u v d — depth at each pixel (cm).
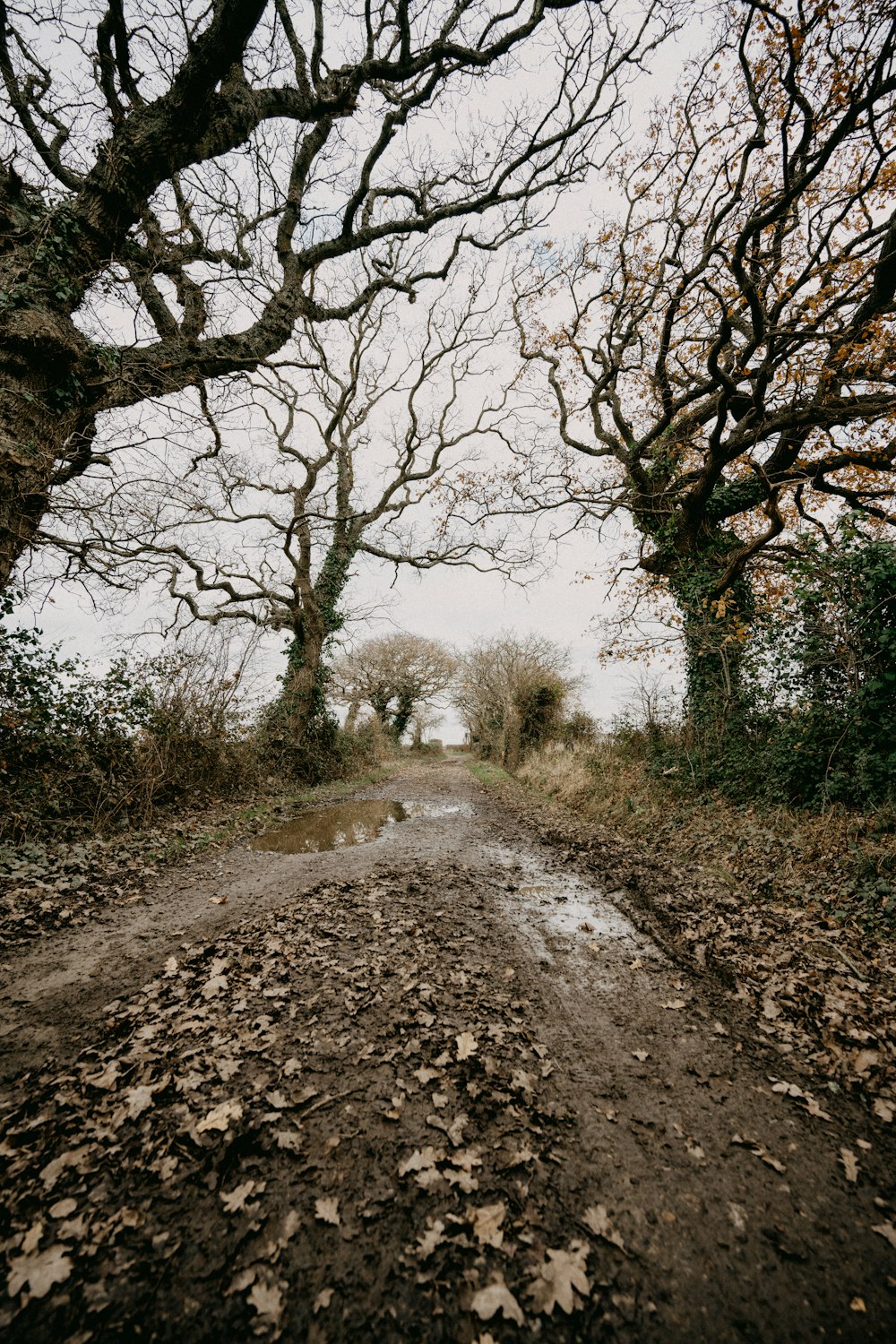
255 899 600
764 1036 365
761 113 812
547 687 2383
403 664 3725
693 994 419
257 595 1402
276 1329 188
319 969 436
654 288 1012
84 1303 193
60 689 864
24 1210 227
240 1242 218
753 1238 225
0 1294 194
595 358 1252
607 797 1131
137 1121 276
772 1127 286
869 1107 299
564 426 1363
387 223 1142
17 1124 273
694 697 1127
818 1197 245
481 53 852
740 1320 195
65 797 813
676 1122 289
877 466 973
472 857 817
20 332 614
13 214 647
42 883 583
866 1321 195
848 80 677
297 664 1644
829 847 616
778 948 466
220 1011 373
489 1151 266
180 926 524
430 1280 206
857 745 727
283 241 1094
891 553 723
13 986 405
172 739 1044
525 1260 214
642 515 1248
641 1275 210
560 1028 373
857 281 847
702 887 619
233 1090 299
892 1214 237
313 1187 243
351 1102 295
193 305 908
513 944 502
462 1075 319
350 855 803
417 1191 243
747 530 1433
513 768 2338
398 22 816
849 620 727
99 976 424
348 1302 198
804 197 973
